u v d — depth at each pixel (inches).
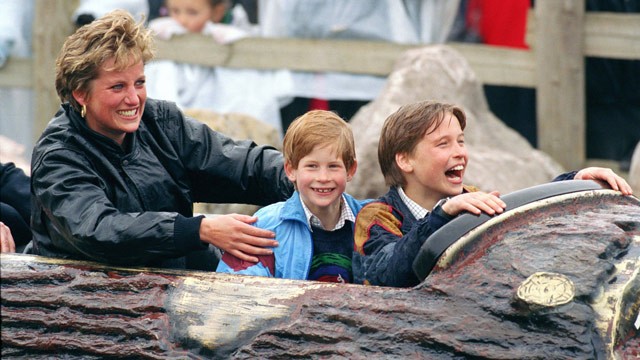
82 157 393.4
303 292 342.0
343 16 978.1
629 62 978.7
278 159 455.2
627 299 319.3
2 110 1047.6
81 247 370.9
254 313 340.8
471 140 934.4
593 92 994.1
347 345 326.3
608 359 307.0
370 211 393.7
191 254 451.5
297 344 331.0
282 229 397.4
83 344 346.0
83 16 1015.0
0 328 353.1
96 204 373.7
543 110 1000.9
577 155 992.9
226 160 450.0
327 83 985.5
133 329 344.8
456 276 329.7
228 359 336.2
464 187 422.9
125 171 409.1
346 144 393.7
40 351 349.1
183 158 445.4
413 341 320.8
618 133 993.5
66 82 393.1
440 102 398.6
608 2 987.9
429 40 988.6
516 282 321.4
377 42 986.1
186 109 939.3
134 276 358.3
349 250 406.3
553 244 329.7
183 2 966.4
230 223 361.1
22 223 525.0
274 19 979.9
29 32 1044.5
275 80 978.1
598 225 337.1
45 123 1048.8
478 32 992.9
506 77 1000.2
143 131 426.3
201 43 973.2
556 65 989.8
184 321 344.5
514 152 943.7
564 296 313.6
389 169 405.7
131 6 979.9
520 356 309.7
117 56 386.9
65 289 357.1
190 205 440.5
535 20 999.0
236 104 976.9
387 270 358.9
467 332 317.4
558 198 348.8
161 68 973.8
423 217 387.5
